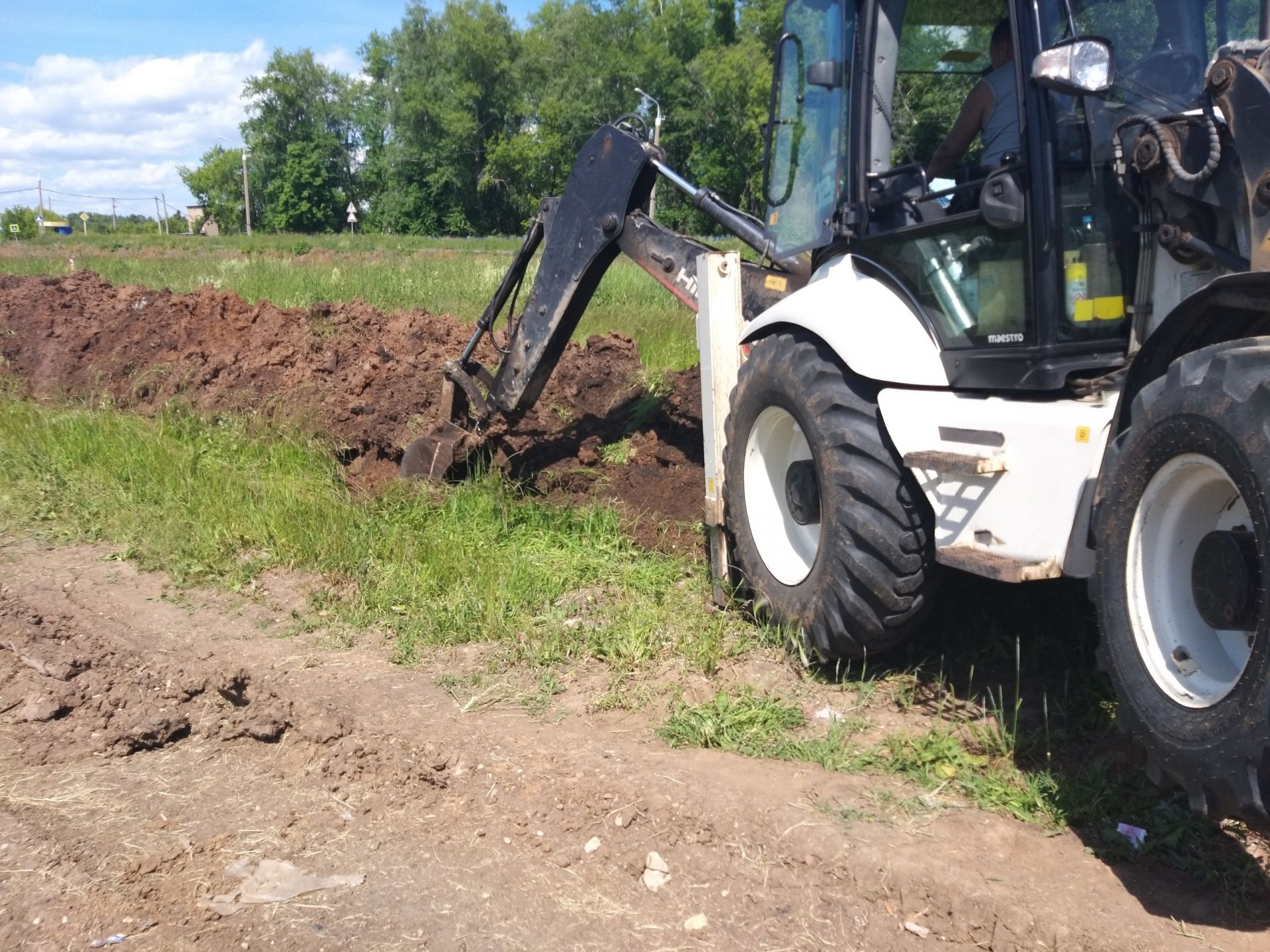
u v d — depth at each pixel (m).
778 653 4.66
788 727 4.11
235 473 7.01
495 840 3.49
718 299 5.06
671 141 42.72
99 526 6.63
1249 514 2.76
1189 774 2.85
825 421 4.21
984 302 3.90
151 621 5.29
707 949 2.96
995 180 3.72
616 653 4.72
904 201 4.40
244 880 3.27
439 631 5.04
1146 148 3.40
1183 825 3.33
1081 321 3.70
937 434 3.85
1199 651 2.98
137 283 17.73
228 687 4.49
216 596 5.64
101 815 3.64
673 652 4.76
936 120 4.45
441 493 6.53
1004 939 2.95
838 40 4.56
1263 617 2.67
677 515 6.32
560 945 2.97
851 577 4.11
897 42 4.38
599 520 6.22
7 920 3.07
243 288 16.09
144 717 4.26
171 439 7.78
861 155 4.43
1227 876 3.11
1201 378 2.87
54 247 40.69
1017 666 3.95
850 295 4.42
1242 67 3.13
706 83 42.81
